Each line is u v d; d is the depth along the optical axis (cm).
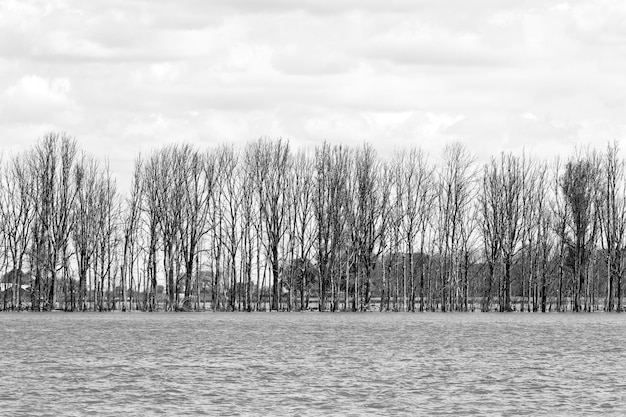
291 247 14975
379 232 14975
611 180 14888
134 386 5797
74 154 14475
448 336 9625
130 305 14925
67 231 14425
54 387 5769
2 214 14325
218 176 14912
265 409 5025
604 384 5912
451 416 4862
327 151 14950
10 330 10362
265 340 9062
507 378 6169
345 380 6050
